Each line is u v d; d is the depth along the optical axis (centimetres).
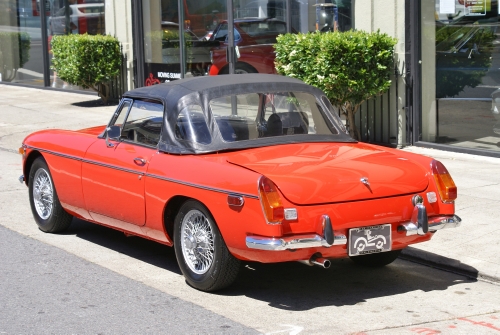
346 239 541
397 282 627
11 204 904
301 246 521
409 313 548
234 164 566
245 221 531
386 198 556
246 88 636
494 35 1041
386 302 573
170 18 1587
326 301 576
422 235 577
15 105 1744
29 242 745
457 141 1114
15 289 600
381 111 1163
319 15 1268
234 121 620
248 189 529
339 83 1076
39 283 616
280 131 634
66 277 633
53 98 1858
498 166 1006
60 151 728
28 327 518
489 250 675
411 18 1120
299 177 541
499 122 1054
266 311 551
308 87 666
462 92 1095
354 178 551
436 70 1123
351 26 1212
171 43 1594
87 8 1820
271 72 1371
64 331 510
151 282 621
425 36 1128
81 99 1825
